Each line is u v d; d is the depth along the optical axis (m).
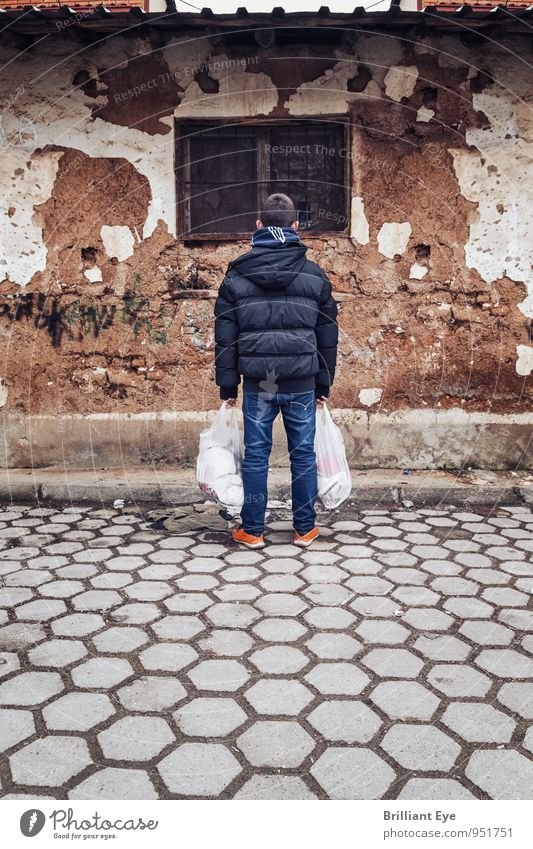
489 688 2.28
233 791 1.80
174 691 2.26
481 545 3.61
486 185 4.54
